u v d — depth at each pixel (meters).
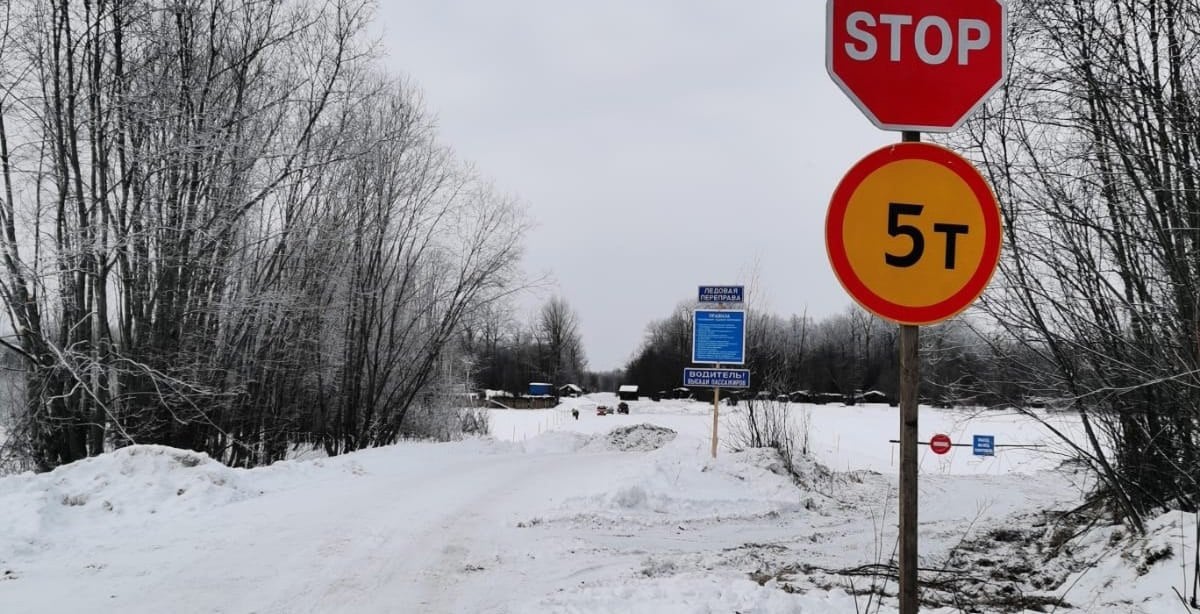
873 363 67.31
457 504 11.41
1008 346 7.67
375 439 28.11
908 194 3.65
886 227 3.64
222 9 18.52
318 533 8.71
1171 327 6.55
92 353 15.02
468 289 28.00
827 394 66.06
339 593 6.40
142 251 16.66
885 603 5.86
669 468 13.58
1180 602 5.02
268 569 7.07
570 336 99.75
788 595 5.93
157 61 17.03
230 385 19.25
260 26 19.44
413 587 6.67
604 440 28.33
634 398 87.50
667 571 7.45
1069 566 7.17
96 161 15.83
